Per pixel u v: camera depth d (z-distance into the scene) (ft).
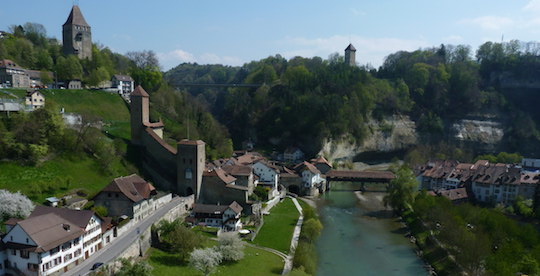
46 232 182.39
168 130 517.14
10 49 499.51
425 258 282.36
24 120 313.53
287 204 422.00
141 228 254.88
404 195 385.50
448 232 276.00
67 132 346.13
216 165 457.27
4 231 207.31
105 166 339.36
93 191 303.48
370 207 429.79
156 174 373.61
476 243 237.66
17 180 273.95
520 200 372.79
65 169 311.47
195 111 603.67
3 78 436.76
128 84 582.35
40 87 465.47
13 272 177.37
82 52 583.99
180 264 230.48
